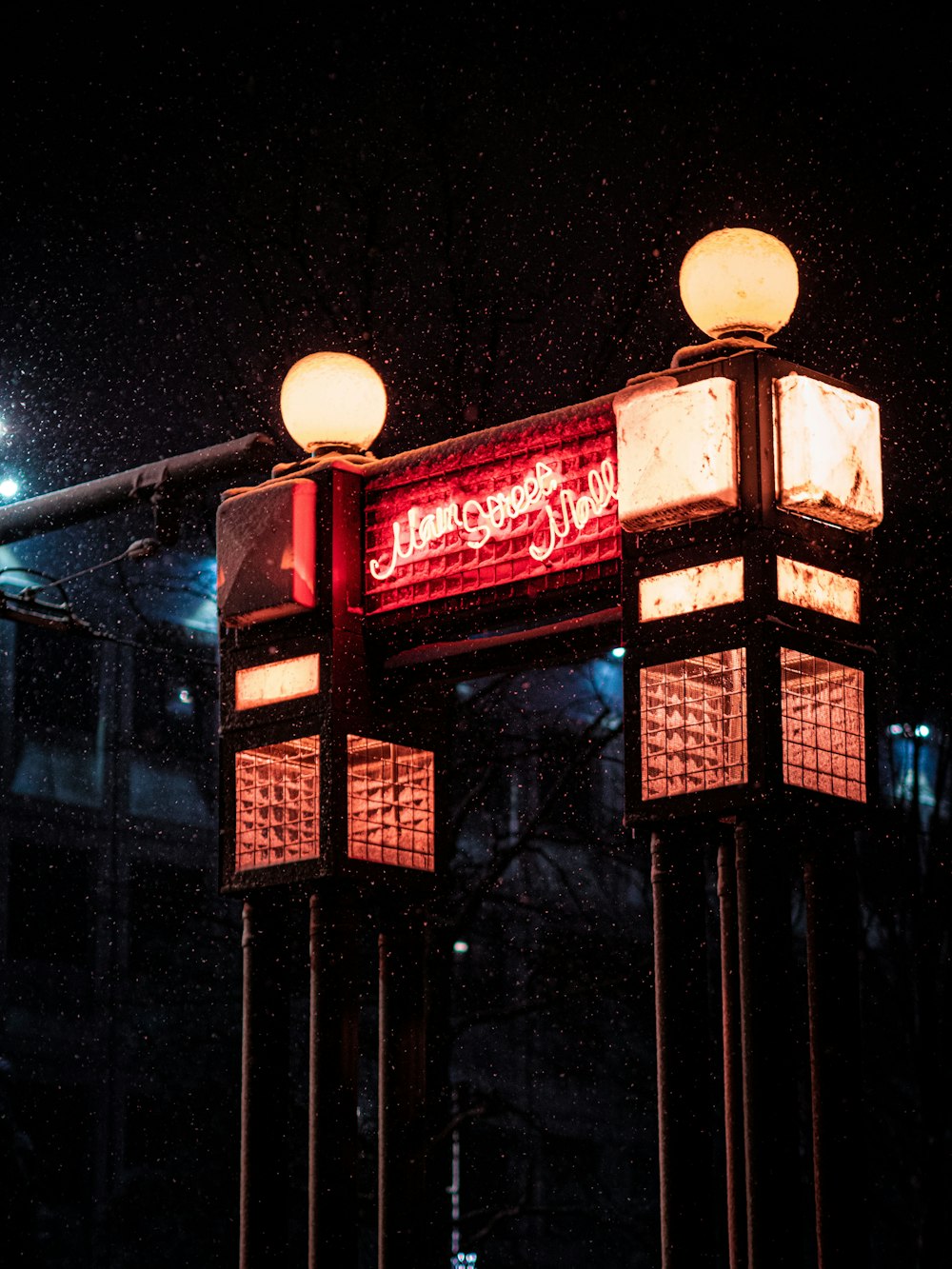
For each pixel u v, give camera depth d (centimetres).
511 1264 2498
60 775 2550
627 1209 2589
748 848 492
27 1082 2397
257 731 615
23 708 2542
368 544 611
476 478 584
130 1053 2484
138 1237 2255
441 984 1101
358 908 603
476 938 1658
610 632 572
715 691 504
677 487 511
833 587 521
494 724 1411
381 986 625
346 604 605
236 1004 2258
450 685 641
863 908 1555
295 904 625
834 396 516
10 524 755
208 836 2672
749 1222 477
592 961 1460
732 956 504
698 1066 502
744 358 516
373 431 636
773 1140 477
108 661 2570
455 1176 2202
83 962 2508
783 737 493
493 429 581
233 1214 2014
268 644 616
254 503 618
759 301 536
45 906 2506
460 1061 2547
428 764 630
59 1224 2348
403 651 612
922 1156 1459
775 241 544
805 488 503
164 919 2586
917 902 1478
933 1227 1447
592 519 551
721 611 505
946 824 1497
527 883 1711
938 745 1503
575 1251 2586
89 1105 2420
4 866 2470
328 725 596
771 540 503
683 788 505
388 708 612
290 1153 1830
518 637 592
